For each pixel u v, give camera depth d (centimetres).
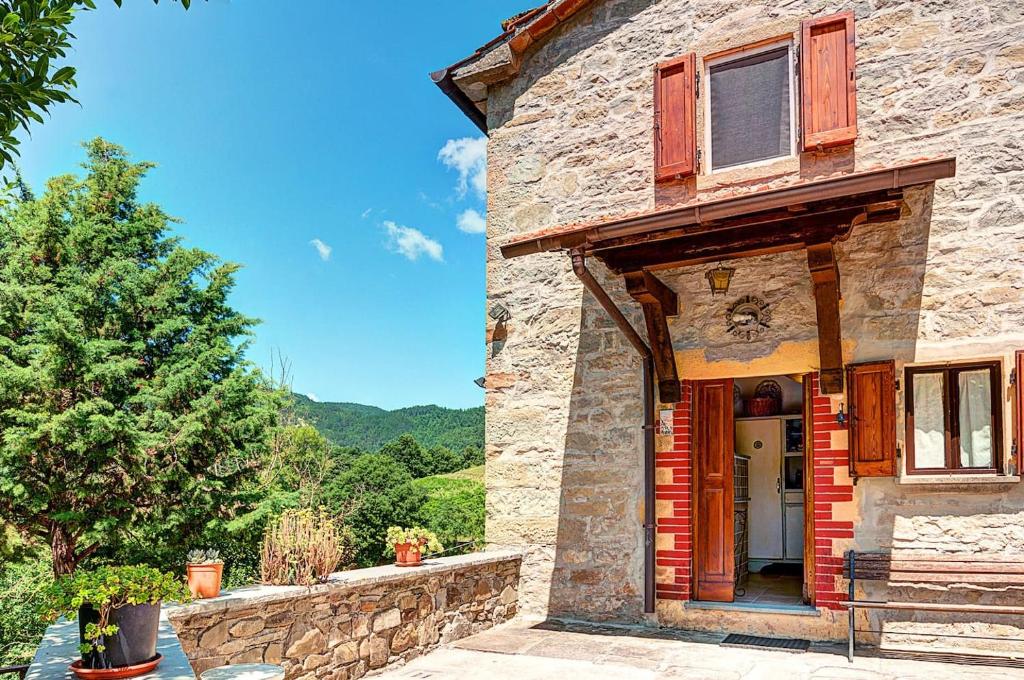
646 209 777
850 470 646
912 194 661
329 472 2422
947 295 639
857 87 691
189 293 1758
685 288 752
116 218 1766
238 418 1673
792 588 811
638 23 809
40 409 1419
